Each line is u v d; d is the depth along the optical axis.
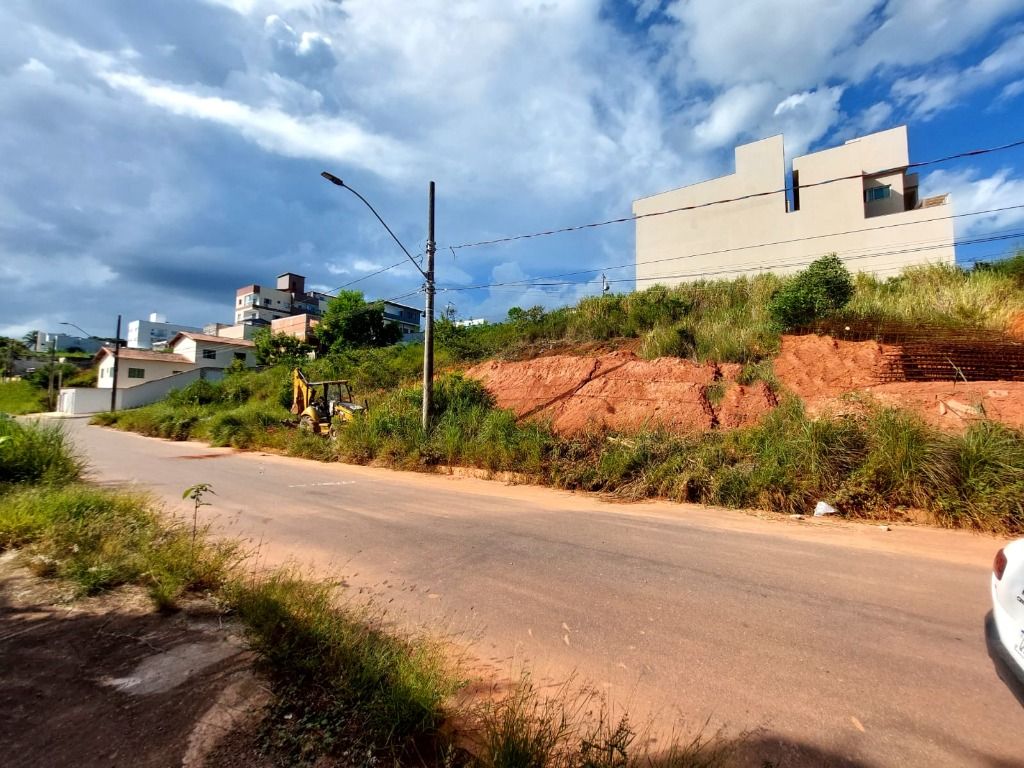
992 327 12.38
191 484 10.10
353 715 2.55
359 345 37.19
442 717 2.63
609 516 7.53
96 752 2.29
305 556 5.56
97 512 5.88
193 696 2.71
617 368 13.88
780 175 31.58
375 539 6.25
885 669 3.25
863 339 12.41
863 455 7.94
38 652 3.14
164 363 49.62
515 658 3.40
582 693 2.99
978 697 2.94
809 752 2.47
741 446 9.23
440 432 13.39
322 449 14.98
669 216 35.34
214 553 4.83
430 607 4.20
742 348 12.96
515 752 2.22
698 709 2.83
